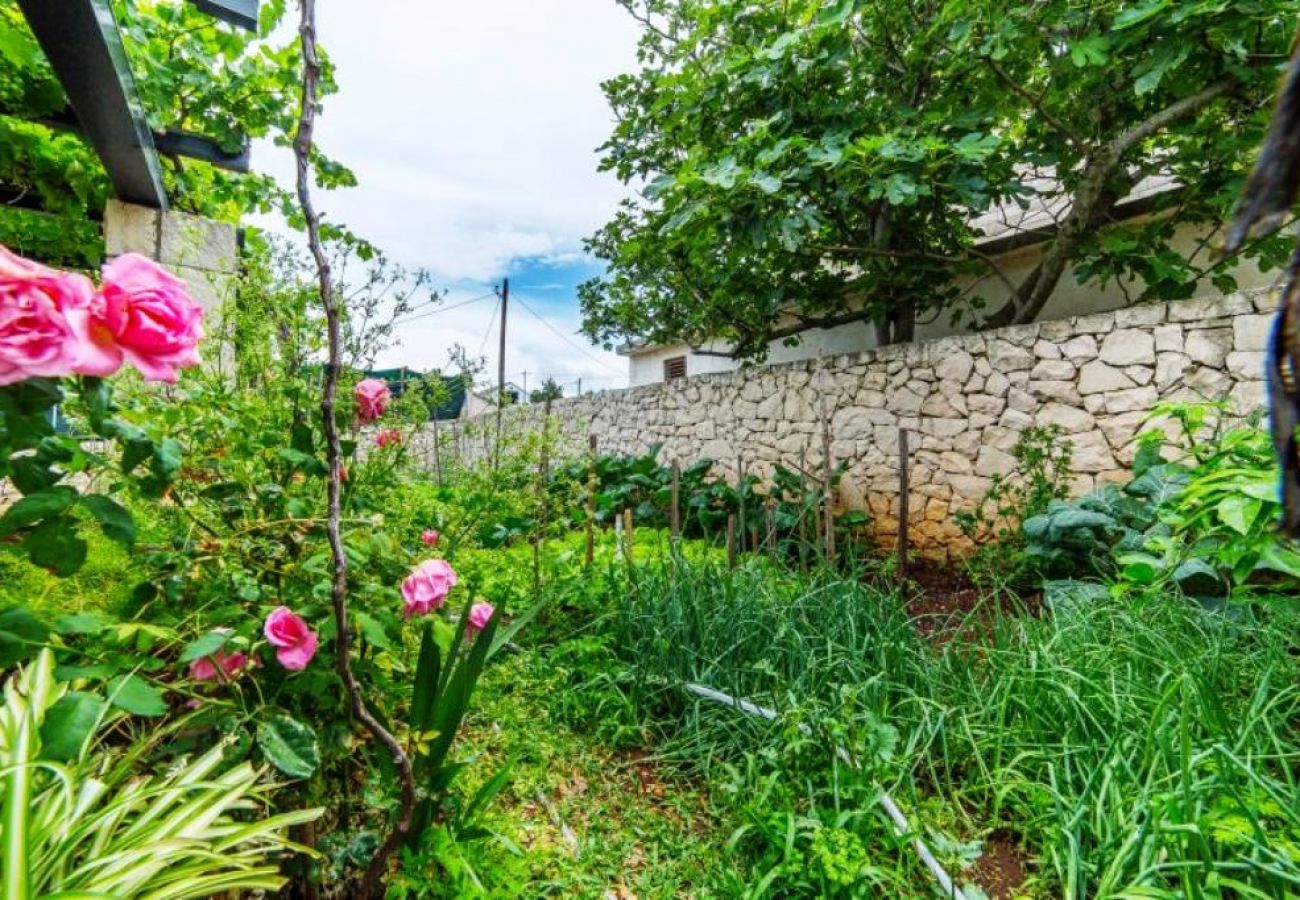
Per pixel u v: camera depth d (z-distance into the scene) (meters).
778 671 2.36
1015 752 1.95
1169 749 1.58
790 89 4.68
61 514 1.02
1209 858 1.29
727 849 1.61
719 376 7.66
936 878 1.52
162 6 3.20
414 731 1.42
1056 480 4.56
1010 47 4.28
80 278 0.82
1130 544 3.47
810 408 6.47
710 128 5.13
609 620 2.95
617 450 9.27
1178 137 4.88
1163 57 3.54
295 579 1.46
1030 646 2.30
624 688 2.52
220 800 1.06
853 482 6.02
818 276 6.58
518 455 2.95
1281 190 0.44
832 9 4.07
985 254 6.63
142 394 1.43
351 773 1.55
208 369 1.66
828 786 1.80
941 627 3.09
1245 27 3.48
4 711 1.06
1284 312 0.47
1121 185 5.16
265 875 1.00
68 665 1.17
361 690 1.45
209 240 3.39
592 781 2.01
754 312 7.23
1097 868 1.47
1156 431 1.87
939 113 4.63
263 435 1.49
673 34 5.85
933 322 7.50
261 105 3.55
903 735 2.07
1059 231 5.25
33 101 2.78
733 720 2.18
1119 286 5.64
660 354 13.51
